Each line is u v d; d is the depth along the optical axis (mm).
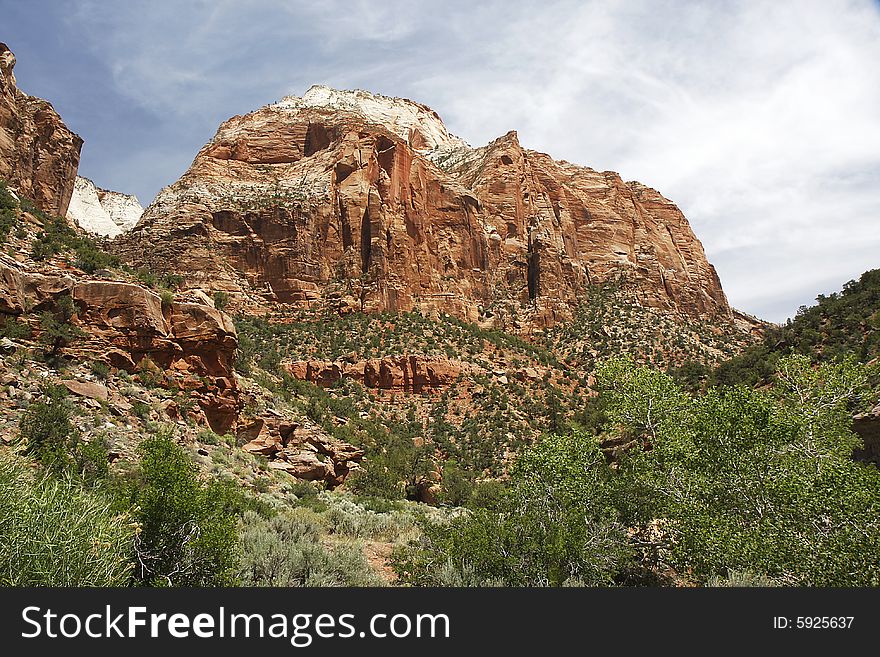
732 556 10969
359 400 67375
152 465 9414
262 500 21375
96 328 25203
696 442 13461
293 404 43750
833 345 31406
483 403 67875
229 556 9031
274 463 30250
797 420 13086
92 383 22297
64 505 6832
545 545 11000
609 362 16297
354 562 11719
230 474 23016
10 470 6773
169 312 28141
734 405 13180
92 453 14320
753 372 35312
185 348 28062
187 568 8641
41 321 23203
